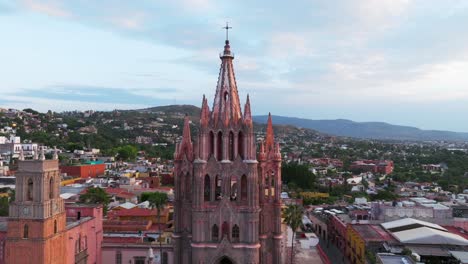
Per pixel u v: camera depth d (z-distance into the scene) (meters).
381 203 141.88
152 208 139.25
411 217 127.81
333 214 148.88
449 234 103.06
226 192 71.50
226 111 72.50
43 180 75.94
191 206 74.69
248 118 71.88
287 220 101.62
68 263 84.12
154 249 98.75
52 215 77.88
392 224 116.88
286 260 101.81
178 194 76.94
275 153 77.31
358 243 107.50
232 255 70.69
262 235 75.38
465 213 143.12
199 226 71.00
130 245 99.31
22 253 75.19
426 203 148.00
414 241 98.50
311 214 170.50
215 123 72.44
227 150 72.00
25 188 76.12
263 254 75.50
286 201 169.12
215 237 71.56
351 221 136.50
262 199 75.75
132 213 133.50
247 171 71.00
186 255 76.12
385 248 97.88
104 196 154.50
